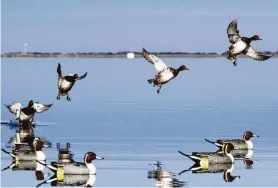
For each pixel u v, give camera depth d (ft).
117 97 180.04
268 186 87.35
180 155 105.81
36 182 90.22
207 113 150.51
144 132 126.00
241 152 110.11
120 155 105.09
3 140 118.32
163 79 126.11
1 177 92.58
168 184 88.33
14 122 137.49
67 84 137.28
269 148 112.57
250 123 136.87
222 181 90.22
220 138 120.67
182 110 155.12
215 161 100.07
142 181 89.51
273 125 134.62
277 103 168.04
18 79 228.02
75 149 110.11
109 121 138.72
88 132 125.80
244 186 87.66
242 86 209.67
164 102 169.89
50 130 128.16
